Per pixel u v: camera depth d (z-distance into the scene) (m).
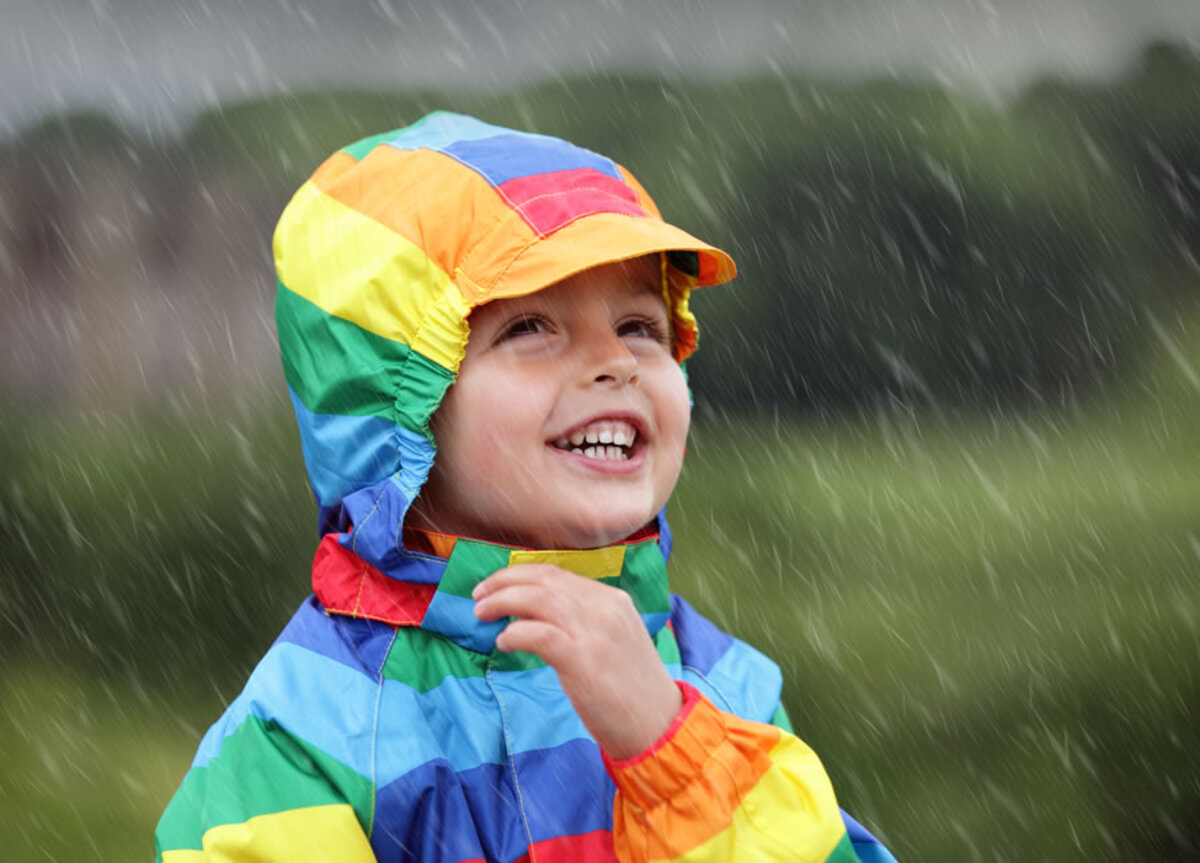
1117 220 21.03
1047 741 14.26
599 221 4.53
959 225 20.44
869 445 18.64
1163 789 14.09
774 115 20.88
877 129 20.72
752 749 4.17
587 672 4.05
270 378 20.16
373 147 4.94
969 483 17.45
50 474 17.73
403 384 4.50
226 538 17.20
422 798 4.18
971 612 15.37
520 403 4.41
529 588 4.12
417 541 4.63
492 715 4.40
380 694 4.34
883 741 14.20
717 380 19.30
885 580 15.90
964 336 20.05
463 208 4.57
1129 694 14.45
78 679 16.55
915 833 13.63
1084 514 16.67
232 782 4.16
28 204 21.67
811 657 14.82
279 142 21.94
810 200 20.19
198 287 21.12
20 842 14.46
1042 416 19.55
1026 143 21.41
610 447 4.58
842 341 19.64
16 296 20.88
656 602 4.74
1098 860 13.49
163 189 21.72
